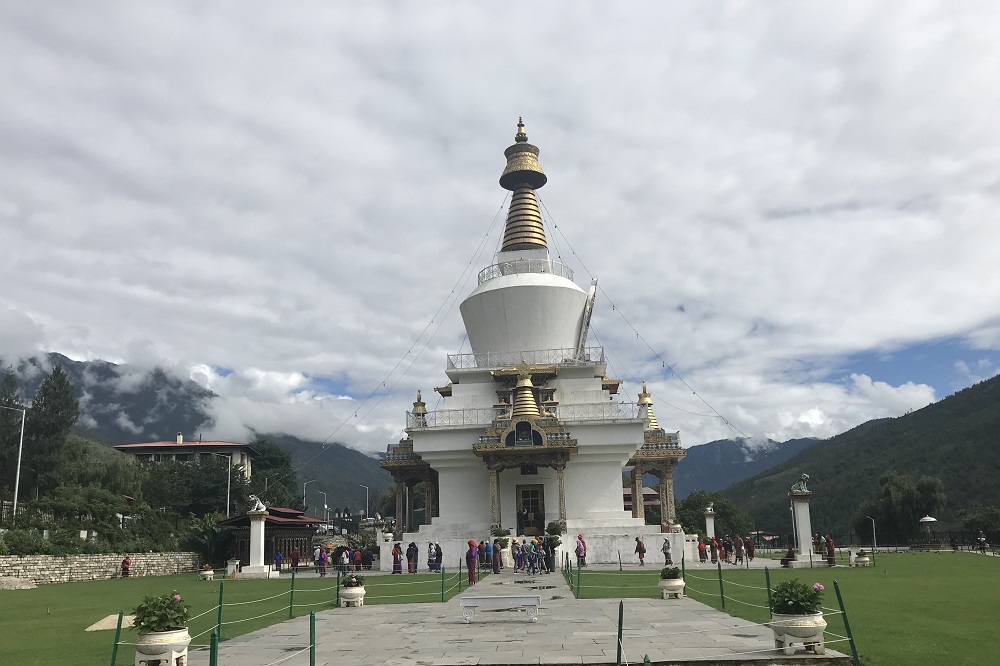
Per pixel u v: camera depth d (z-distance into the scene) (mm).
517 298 52562
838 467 138000
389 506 110438
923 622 17859
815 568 38344
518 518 47094
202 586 36281
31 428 66375
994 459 106125
